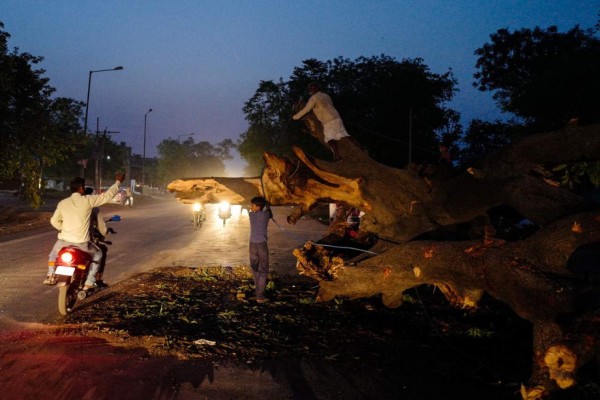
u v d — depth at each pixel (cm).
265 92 4247
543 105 1641
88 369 476
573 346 397
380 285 640
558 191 543
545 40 2727
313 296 828
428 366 523
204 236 1772
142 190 6231
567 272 485
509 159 579
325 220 2855
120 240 1591
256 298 784
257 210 781
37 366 479
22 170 2138
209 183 798
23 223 2091
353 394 445
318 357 539
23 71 2016
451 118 2966
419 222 711
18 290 809
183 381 457
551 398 421
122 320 642
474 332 639
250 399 425
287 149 3578
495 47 2797
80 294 675
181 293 821
